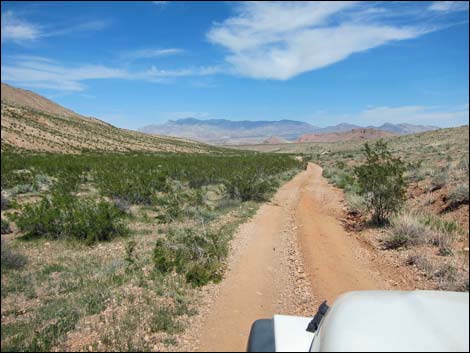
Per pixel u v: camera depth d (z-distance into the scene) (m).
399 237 9.66
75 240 10.41
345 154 77.75
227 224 12.54
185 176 27.06
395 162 12.45
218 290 6.86
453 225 10.12
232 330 5.30
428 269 7.58
